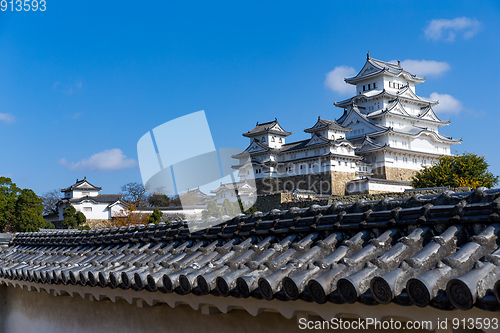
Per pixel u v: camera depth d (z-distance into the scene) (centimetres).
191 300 385
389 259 263
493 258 221
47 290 625
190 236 473
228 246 415
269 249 359
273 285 293
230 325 410
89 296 554
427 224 279
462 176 3538
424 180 3706
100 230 677
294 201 3069
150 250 503
